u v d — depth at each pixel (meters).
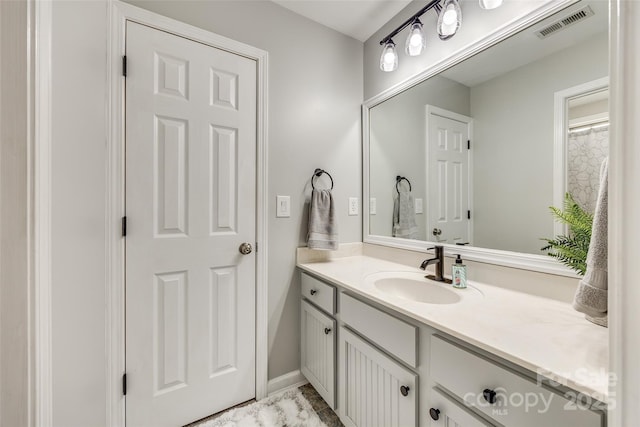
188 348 1.30
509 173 1.13
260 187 1.49
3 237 0.38
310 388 1.58
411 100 1.55
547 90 1.02
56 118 0.96
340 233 1.79
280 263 1.57
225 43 1.38
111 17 1.11
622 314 0.33
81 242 1.04
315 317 1.44
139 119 1.18
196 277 1.32
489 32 1.15
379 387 1.02
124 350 1.16
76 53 1.00
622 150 0.32
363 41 1.86
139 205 1.18
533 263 1.03
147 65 1.19
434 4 1.32
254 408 1.41
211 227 1.35
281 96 1.56
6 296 0.39
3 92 0.38
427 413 0.84
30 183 0.41
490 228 1.19
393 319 0.95
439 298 1.15
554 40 0.99
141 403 1.19
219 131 1.37
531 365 0.58
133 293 1.17
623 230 0.32
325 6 1.56
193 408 1.31
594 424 0.52
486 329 0.74
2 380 0.39
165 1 1.25
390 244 1.67
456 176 1.32
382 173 1.75
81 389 1.05
